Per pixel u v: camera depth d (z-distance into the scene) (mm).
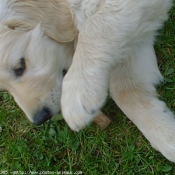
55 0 750
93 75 718
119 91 822
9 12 730
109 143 869
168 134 770
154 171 817
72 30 759
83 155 874
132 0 722
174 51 877
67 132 900
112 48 726
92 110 717
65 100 725
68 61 780
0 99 980
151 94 817
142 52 817
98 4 744
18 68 733
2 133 951
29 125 938
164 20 803
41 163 899
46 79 746
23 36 729
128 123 867
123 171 836
